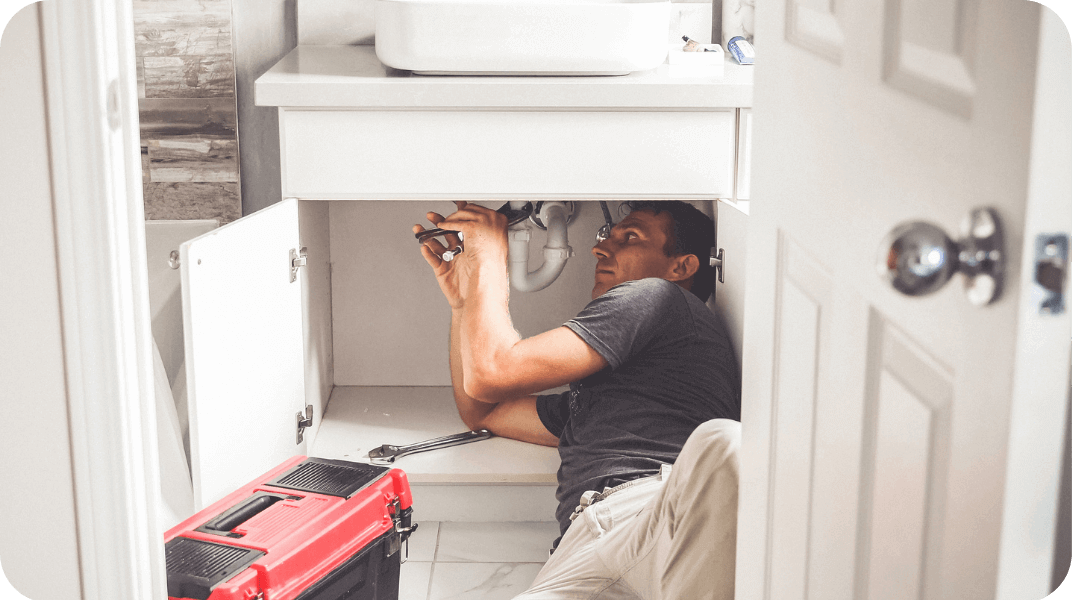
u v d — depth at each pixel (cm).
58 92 103
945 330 60
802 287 89
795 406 92
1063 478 54
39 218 105
